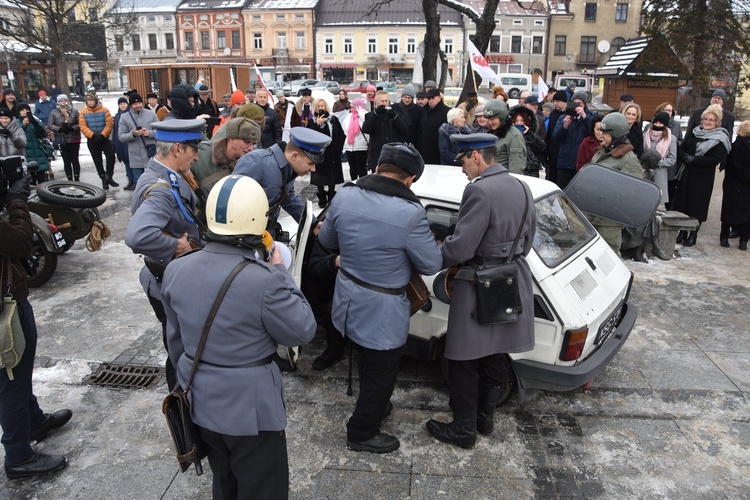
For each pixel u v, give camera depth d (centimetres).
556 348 339
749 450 338
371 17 5675
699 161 705
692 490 305
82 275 610
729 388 403
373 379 315
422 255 296
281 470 229
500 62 5538
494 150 312
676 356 448
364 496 298
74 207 581
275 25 5784
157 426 356
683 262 671
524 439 346
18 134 848
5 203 287
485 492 301
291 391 395
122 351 448
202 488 304
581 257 383
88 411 371
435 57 1274
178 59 5997
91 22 2577
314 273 379
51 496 297
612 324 387
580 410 377
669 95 2292
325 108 841
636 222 478
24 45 2502
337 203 308
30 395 307
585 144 688
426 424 352
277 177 362
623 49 2489
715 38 2094
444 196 378
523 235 315
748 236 716
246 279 208
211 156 408
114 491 301
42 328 484
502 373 337
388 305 302
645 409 378
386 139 805
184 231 309
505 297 303
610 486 307
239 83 2694
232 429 212
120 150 1001
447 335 322
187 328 214
